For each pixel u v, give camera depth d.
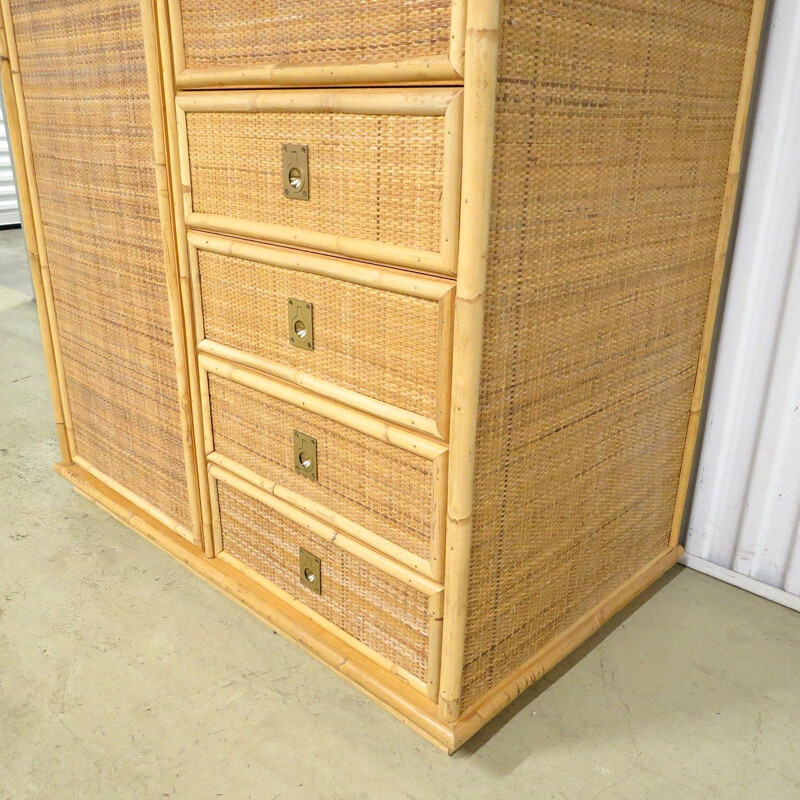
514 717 1.16
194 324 1.26
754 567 1.47
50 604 1.41
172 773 1.06
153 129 1.16
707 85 1.09
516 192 0.84
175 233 1.21
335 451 1.09
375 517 1.07
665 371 1.26
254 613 1.38
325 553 1.18
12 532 1.64
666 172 1.08
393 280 0.90
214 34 1.04
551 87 0.84
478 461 0.93
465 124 0.77
